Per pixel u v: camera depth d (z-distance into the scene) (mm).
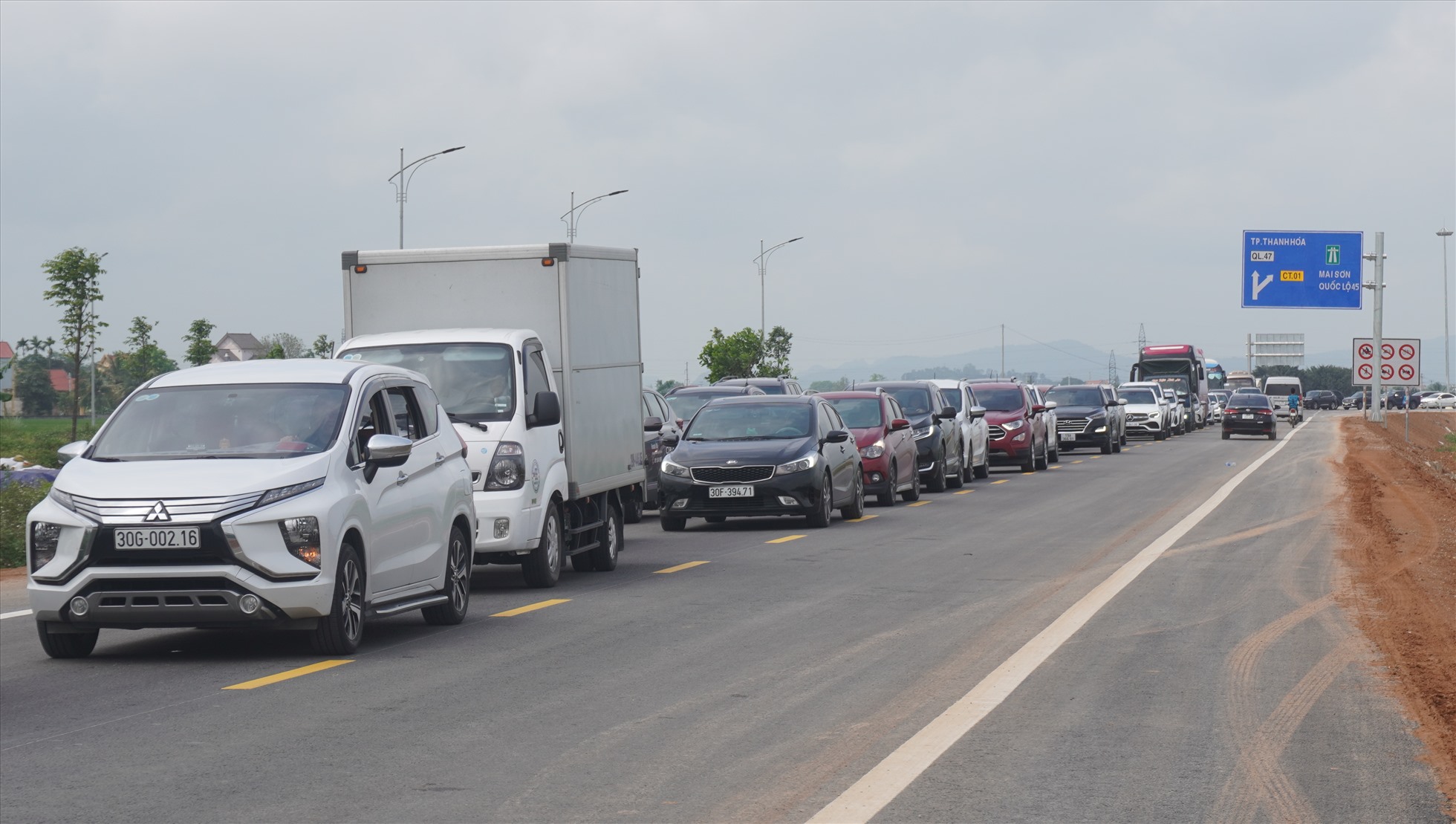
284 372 11891
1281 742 8125
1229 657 10852
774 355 78125
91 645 11031
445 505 12633
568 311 16141
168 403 11555
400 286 16453
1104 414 49312
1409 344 53531
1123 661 10703
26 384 117812
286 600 10414
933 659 10797
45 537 10453
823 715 8836
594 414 16797
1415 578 15547
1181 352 80625
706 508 22484
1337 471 36031
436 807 6793
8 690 9680
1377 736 8273
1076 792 7078
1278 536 20156
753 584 15562
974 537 20625
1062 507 26016
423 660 10883
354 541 11156
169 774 7387
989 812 6719
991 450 38000
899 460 27719
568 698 9383
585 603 14180
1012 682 9867
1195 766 7590
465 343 15266
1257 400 63281
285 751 7895
